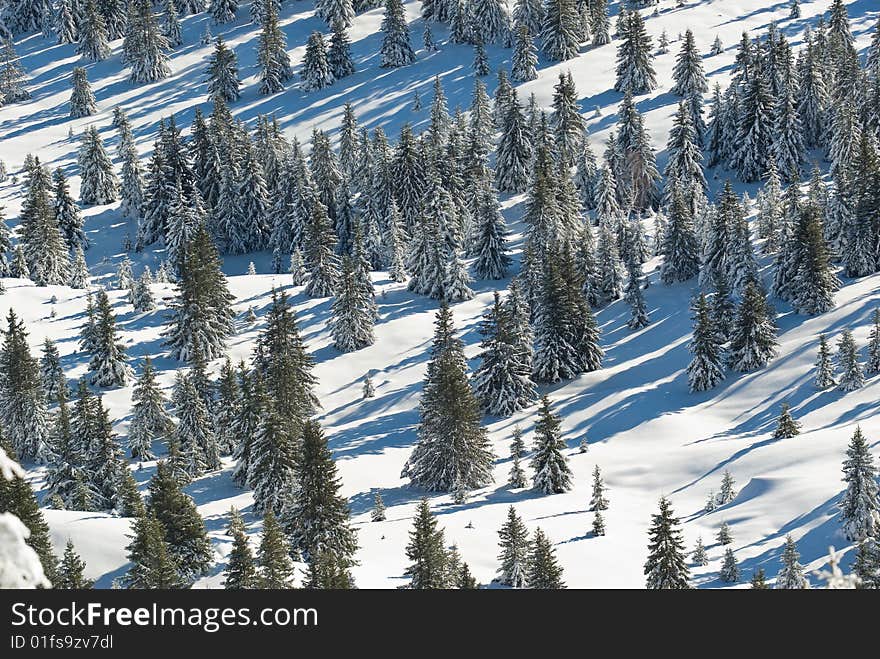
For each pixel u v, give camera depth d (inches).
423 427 5007.4
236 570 3102.9
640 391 5856.3
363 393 6230.3
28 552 785.6
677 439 5260.8
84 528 3506.4
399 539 4212.6
